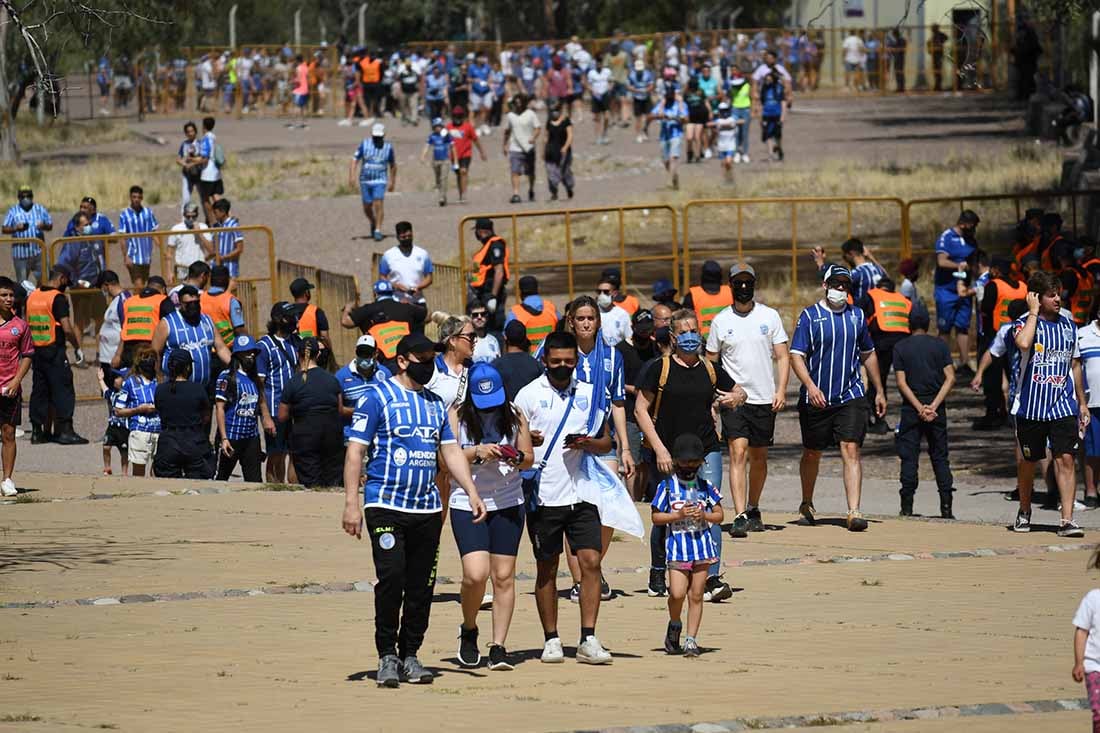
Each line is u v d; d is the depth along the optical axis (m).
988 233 100.44
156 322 62.62
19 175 128.62
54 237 105.94
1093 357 48.00
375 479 26.92
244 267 96.38
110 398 63.50
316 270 80.69
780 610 34.34
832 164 126.25
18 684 26.69
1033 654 29.81
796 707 25.27
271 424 54.72
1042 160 122.88
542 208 111.62
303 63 190.25
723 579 37.09
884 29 192.00
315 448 53.28
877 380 46.00
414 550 27.23
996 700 25.88
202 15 120.25
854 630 32.19
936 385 47.38
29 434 68.06
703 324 55.91
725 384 37.38
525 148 113.88
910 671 28.31
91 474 58.38
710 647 30.64
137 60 183.88
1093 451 48.47
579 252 101.94
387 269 74.62
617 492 29.73
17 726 23.23
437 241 102.88
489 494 28.23
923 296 89.81
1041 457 43.88
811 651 30.14
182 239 83.25
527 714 24.55
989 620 33.09
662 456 35.47
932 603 34.94
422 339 26.95
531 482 29.09
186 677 27.31
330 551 40.97
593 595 29.19
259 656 29.22
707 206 111.94
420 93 186.25
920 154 133.75
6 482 50.28
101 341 67.44
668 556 29.94
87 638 30.80
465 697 26.00
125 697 25.62
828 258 99.25
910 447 47.69
